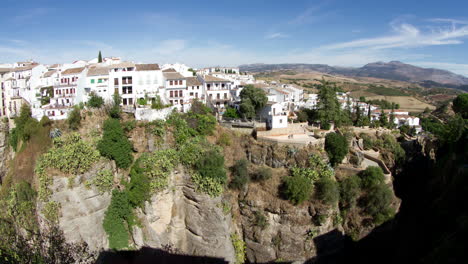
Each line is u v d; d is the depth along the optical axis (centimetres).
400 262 5256
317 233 5031
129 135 5512
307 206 5041
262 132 6212
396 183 6788
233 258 5191
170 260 5169
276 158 5566
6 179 5641
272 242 5147
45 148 5178
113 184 5197
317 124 7556
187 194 5228
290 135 6150
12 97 7825
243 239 5369
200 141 5600
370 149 6994
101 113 5666
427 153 7744
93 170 4984
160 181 5069
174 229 5275
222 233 5081
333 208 5056
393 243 5416
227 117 6881
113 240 5059
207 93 7875
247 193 5325
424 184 7038
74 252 3294
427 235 5616
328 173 5334
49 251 2730
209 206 5056
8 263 2506
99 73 6744
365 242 5269
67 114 5662
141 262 5078
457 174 5669
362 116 8719
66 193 4722
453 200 5469
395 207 5366
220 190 5103
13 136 6312
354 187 5250
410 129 9756
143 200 5059
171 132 5625
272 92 8944
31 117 6019
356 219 5284
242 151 5869
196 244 5178
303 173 5300
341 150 5656
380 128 8500
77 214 4781
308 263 5019
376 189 5194
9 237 2817
